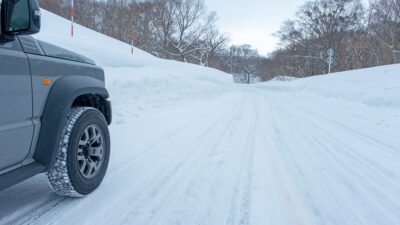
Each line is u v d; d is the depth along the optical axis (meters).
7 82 1.62
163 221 1.85
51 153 1.89
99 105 2.82
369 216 1.96
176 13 36.69
